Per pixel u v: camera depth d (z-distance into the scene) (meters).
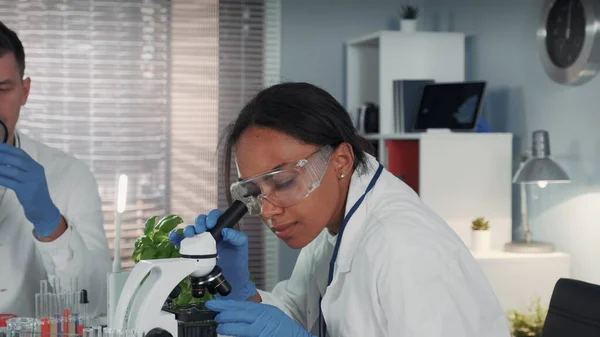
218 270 1.41
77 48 4.58
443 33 4.23
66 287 2.11
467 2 4.39
